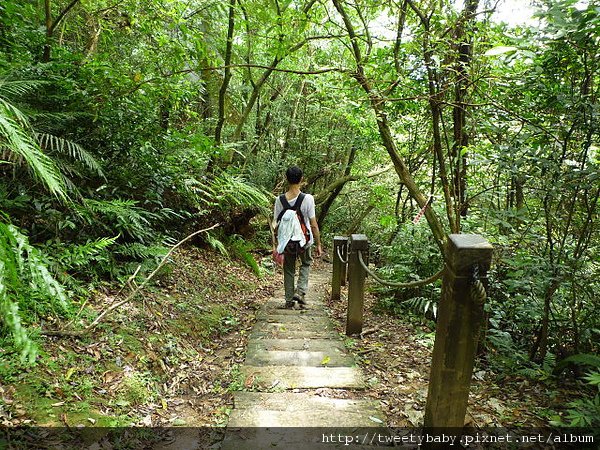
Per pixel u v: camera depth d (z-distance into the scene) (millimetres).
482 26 3422
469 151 3691
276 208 4895
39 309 2598
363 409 2559
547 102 2961
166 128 5406
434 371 2043
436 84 3787
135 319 3225
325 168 12008
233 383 2883
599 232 3002
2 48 3959
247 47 8234
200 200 6473
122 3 5230
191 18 5789
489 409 2588
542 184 2918
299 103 12516
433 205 5035
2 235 1334
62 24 5242
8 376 2078
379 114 4293
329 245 12977
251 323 4422
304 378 2986
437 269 4871
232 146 6918
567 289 3145
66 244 3506
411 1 3904
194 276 5074
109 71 4219
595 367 2877
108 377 2457
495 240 3371
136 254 4121
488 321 3379
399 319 4637
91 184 4305
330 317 4848
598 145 2865
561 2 2201
